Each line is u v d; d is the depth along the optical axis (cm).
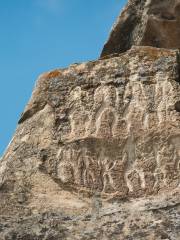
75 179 841
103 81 891
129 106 874
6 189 838
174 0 962
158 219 801
